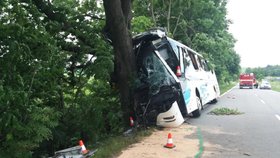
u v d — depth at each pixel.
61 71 9.02
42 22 10.06
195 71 14.74
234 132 10.87
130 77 11.62
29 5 9.43
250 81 61.69
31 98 8.14
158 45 11.77
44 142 9.68
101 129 11.05
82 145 7.68
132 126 11.16
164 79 11.20
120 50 11.66
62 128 10.36
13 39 7.54
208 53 36.12
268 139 9.75
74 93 11.36
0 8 7.86
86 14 13.59
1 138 7.29
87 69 10.64
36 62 7.86
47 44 8.25
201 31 36.31
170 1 29.75
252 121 13.37
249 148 8.58
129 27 12.46
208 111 17.02
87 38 11.59
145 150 8.20
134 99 11.62
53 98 10.08
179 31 34.00
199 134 10.42
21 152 7.19
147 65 11.66
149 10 29.84
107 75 10.66
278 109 18.41
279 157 7.71
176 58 11.74
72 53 11.58
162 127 11.54
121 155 7.71
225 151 8.23
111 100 12.13
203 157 7.61
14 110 6.90
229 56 46.53
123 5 12.18
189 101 12.63
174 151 8.14
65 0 13.32
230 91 45.56
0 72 7.30
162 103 11.16
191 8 32.94
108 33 11.95
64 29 11.66
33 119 7.02
